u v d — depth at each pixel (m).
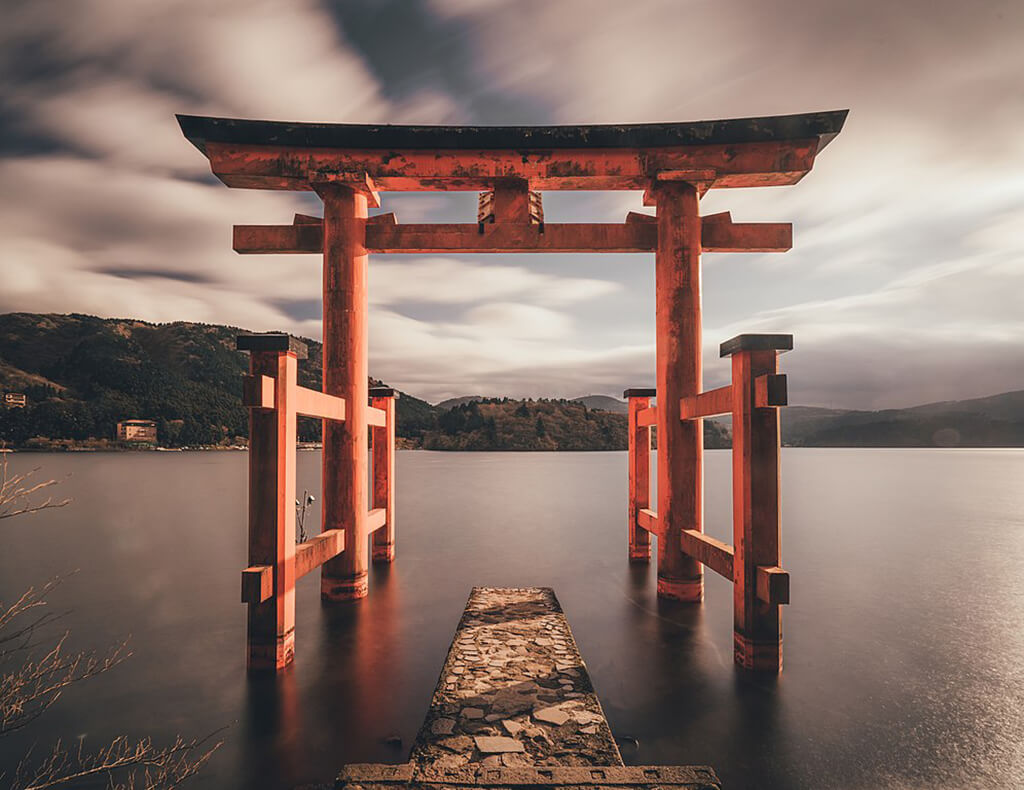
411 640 6.79
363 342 8.20
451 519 19.06
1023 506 25.86
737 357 5.69
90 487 36.41
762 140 7.56
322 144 7.67
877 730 4.81
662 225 8.01
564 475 49.41
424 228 8.24
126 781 4.05
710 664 6.05
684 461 7.98
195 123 7.37
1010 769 4.26
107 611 8.45
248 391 5.26
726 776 4.14
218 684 5.61
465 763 3.73
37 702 5.32
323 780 4.07
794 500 29.36
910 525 18.88
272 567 5.70
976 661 6.45
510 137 7.74
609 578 10.15
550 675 5.23
